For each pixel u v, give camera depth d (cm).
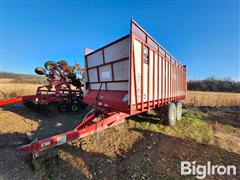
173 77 604
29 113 703
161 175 274
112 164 304
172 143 414
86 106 816
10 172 274
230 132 561
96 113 404
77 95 774
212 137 485
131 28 300
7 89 1483
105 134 446
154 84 414
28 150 244
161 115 561
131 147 379
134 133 471
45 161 304
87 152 342
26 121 583
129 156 336
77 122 587
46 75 723
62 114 708
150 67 388
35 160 296
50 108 748
